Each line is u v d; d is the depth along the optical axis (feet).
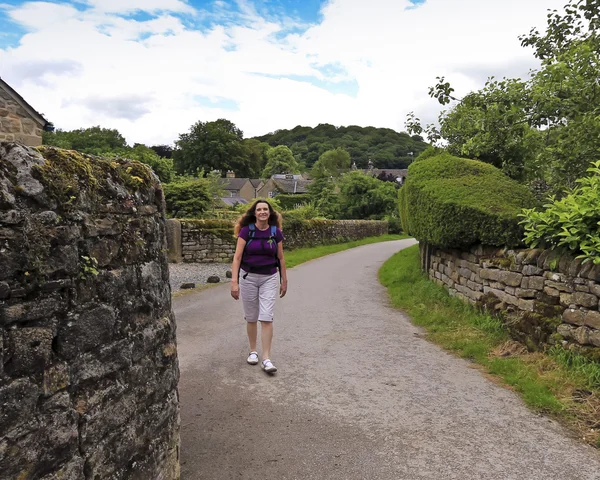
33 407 5.83
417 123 40.11
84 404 6.71
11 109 35.83
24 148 6.04
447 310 24.02
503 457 10.34
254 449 10.73
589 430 11.49
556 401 12.85
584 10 25.58
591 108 24.54
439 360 17.35
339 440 11.16
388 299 30.25
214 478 9.55
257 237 15.93
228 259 55.21
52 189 6.23
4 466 5.43
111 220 7.50
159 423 8.70
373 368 16.43
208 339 20.07
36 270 5.90
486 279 21.45
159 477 8.63
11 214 5.61
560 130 25.98
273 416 12.47
